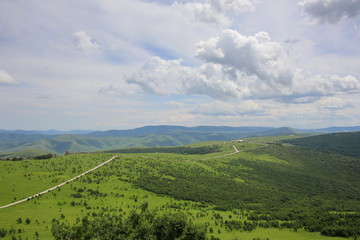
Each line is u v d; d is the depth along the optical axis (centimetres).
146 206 7844
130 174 19838
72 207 12131
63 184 15675
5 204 11944
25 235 8194
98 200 13612
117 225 6494
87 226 6556
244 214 13875
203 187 19275
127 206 13100
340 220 10838
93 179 17262
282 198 19225
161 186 17988
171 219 6875
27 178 16000
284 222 11369
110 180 17562
